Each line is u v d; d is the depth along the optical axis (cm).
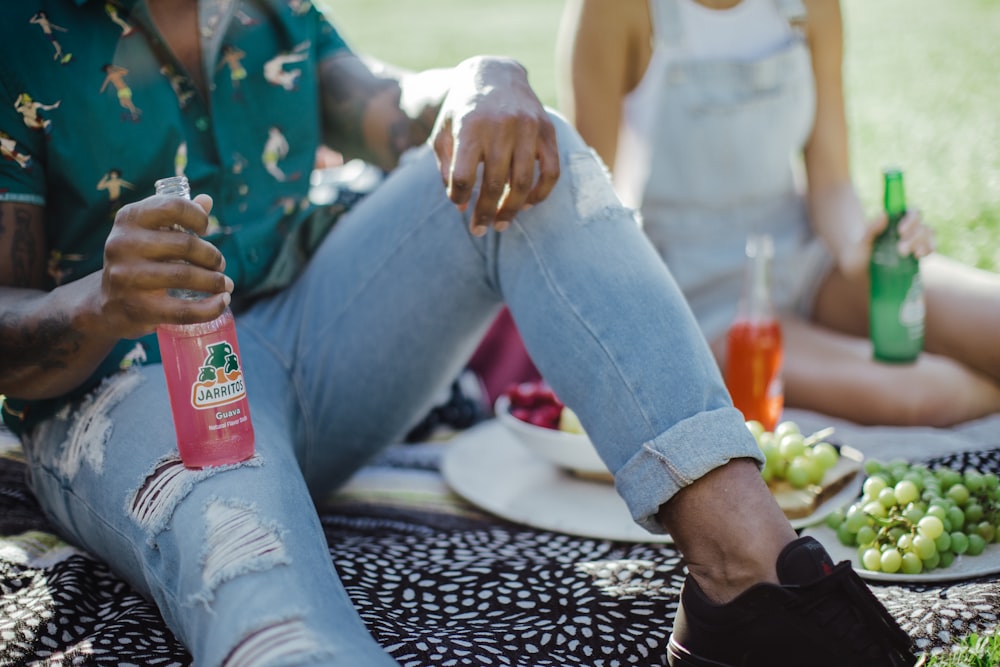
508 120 148
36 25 162
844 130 279
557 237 152
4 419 176
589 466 207
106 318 134
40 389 152
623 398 141
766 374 219
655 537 183
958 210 446
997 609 149
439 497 217
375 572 174
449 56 1053
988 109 647
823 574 127
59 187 166
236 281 186
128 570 155
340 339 184
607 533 186
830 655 126
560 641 150
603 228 151
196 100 180
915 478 179
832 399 256
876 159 568
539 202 153
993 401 254
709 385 140
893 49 912
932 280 262
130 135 168
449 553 183
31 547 178
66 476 161
